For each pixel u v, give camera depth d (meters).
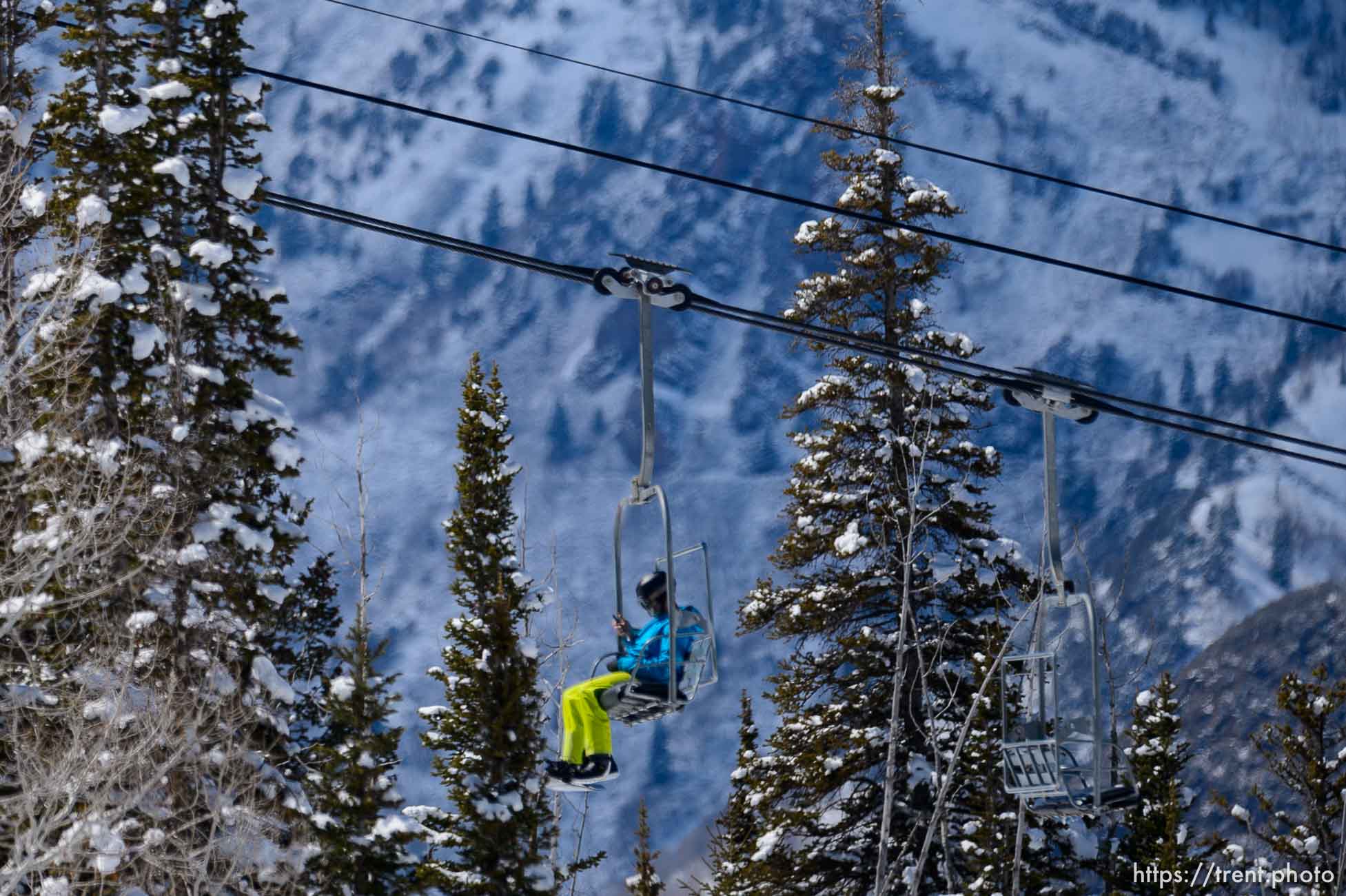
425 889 58.38
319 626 65.44
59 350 53.72
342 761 58.38
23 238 59.12
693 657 32.62
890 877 62.81
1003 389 30.72
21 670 50.59
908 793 66.69
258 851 52.22
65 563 48.22
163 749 50.16
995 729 65.25
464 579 67.94
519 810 63.62
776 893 66.69
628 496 30.16
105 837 46.25
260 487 61.34
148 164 58.31
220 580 55.75
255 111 61.62
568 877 66.69
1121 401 30.78
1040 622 32.84
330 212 28.88
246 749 52.84
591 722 34.28
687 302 28.75
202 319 58.69
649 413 28.94
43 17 60.53
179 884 50.78
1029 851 65.06
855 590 67.75
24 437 52.25
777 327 29.36
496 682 64.75
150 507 54.38
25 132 58.31
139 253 57.88
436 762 64.81
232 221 59.91
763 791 68.94
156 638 52.84
